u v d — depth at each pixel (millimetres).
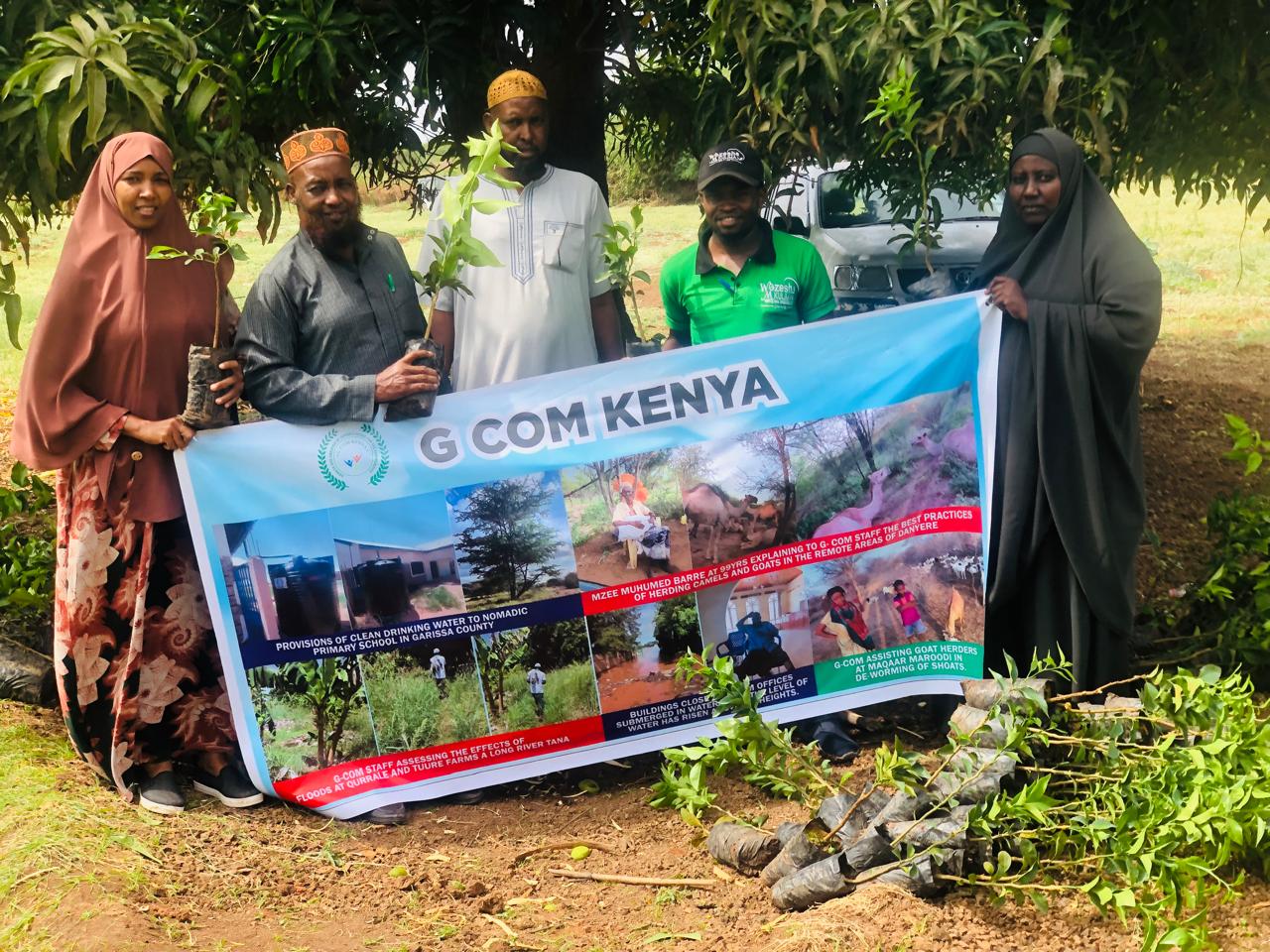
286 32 5602
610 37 7195
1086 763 3977
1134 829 3490
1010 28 4863
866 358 4645
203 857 4051
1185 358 10258
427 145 7191
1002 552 4586
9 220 5707
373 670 4496
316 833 4332
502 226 4941
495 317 4965
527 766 4582
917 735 4887
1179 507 7484
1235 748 3480
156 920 3590
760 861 3865
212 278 4406
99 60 4793
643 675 4613
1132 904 3223
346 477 4438
